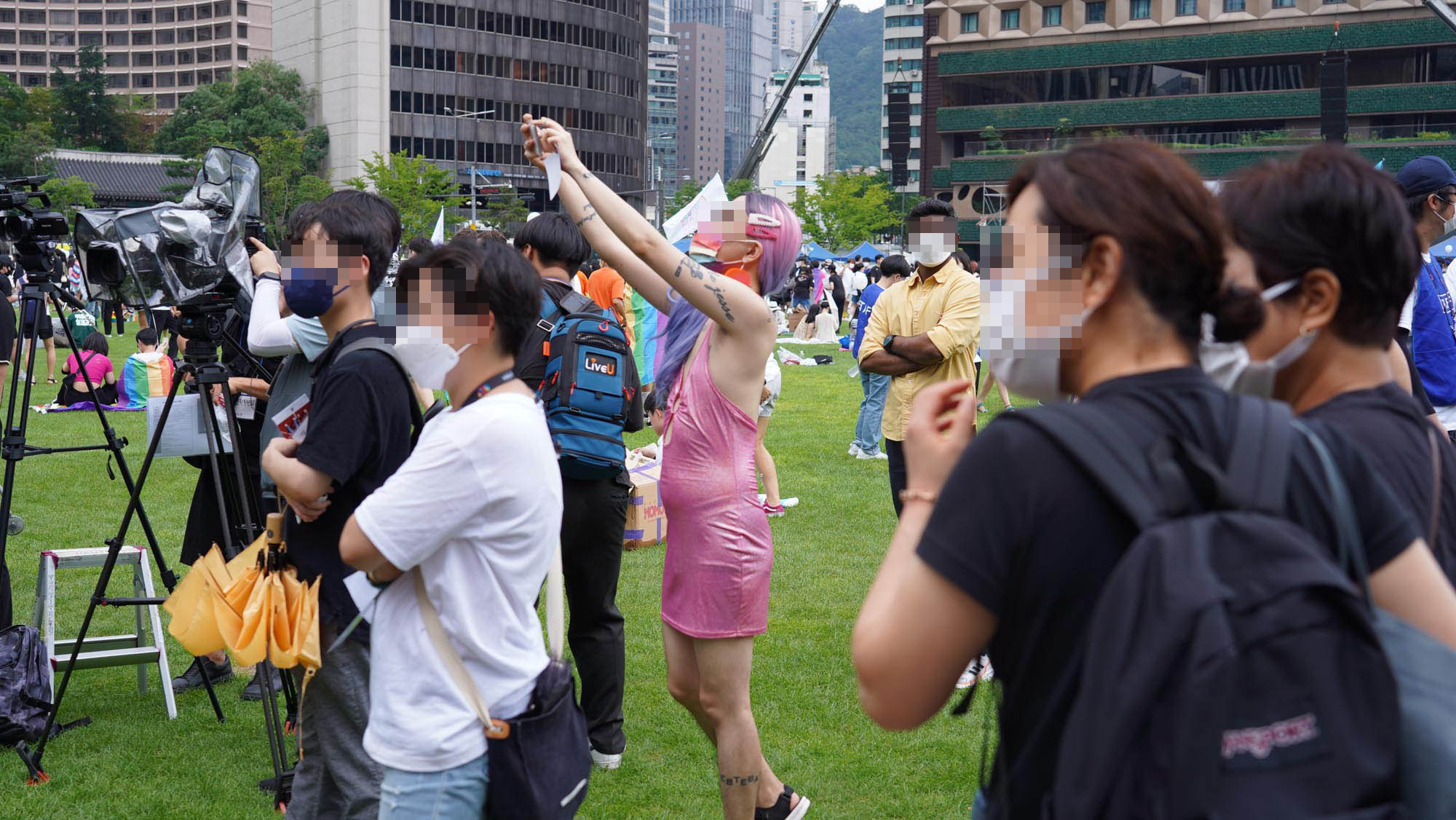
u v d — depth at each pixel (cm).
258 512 458
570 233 408
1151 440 120
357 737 263
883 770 405
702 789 392
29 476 902
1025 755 125
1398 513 131
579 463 377
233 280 382
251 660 257
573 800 219
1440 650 123
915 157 15188
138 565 466
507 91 9944
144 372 1279
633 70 10894
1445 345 404
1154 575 110
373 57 9319
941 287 470
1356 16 6812
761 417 813
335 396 254
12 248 419
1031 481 120
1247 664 108
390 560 204
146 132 12656
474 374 221
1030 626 122
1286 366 162
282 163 8406
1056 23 7625
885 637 128
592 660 404
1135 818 108
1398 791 113
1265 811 106
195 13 15575
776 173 17838
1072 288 129
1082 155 132
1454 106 6556
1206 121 7231
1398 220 156
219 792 386
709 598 302
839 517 823
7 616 448
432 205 7162
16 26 15850
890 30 15200
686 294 291
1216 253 128
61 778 393
